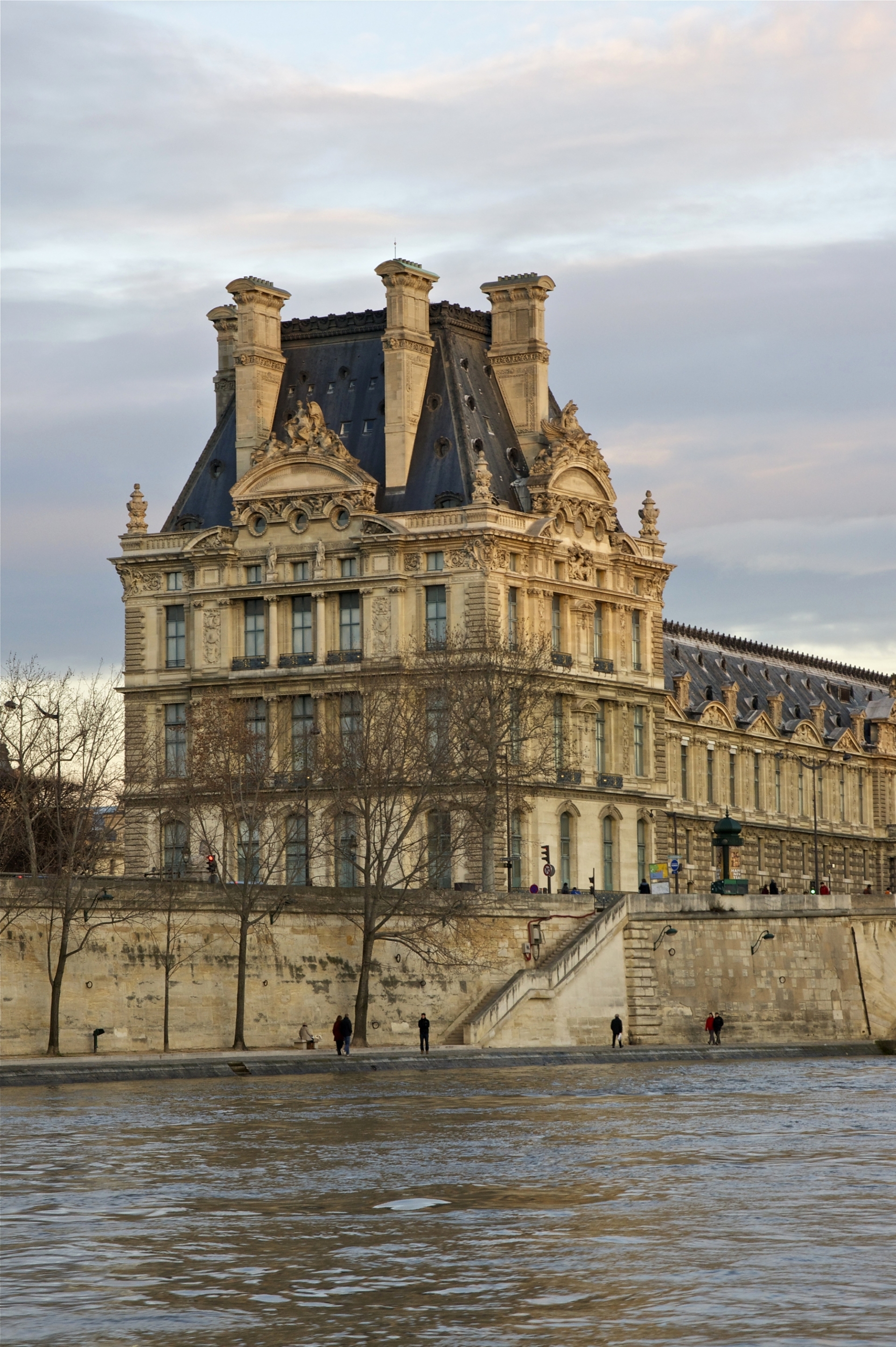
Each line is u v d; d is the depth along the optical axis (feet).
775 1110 339.16
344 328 648.38
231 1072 418.31
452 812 554.46
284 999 475.31
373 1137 291.79
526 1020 502.38
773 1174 251.60
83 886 427.74
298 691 612.70
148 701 639.76
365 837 487.20
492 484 619.67
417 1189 238.48
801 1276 183.73
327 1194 233.96
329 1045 483.51
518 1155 271.69
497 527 592.60
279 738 579.89
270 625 620.08
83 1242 203.21
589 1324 167.53
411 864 585.63
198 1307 175.22
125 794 552.00
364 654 604.90
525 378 648.79
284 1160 264.52
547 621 615.16
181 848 588.91
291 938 479.00
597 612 643.45
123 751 575.79
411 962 499.10
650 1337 162.50
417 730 546.67
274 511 623.36
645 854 654.12
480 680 550.77
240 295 640.99
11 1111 325.42
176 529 650.84
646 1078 419.13
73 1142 281.13
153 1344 163.12
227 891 463.42
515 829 598.75
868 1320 166.30
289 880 596.70
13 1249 199.62
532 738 566.36
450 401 625.41
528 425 647.97
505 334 652.48
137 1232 208.64
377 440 630.33
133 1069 400.88
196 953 458.91
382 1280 185.06
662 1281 182.60
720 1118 324.19
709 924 535.19
